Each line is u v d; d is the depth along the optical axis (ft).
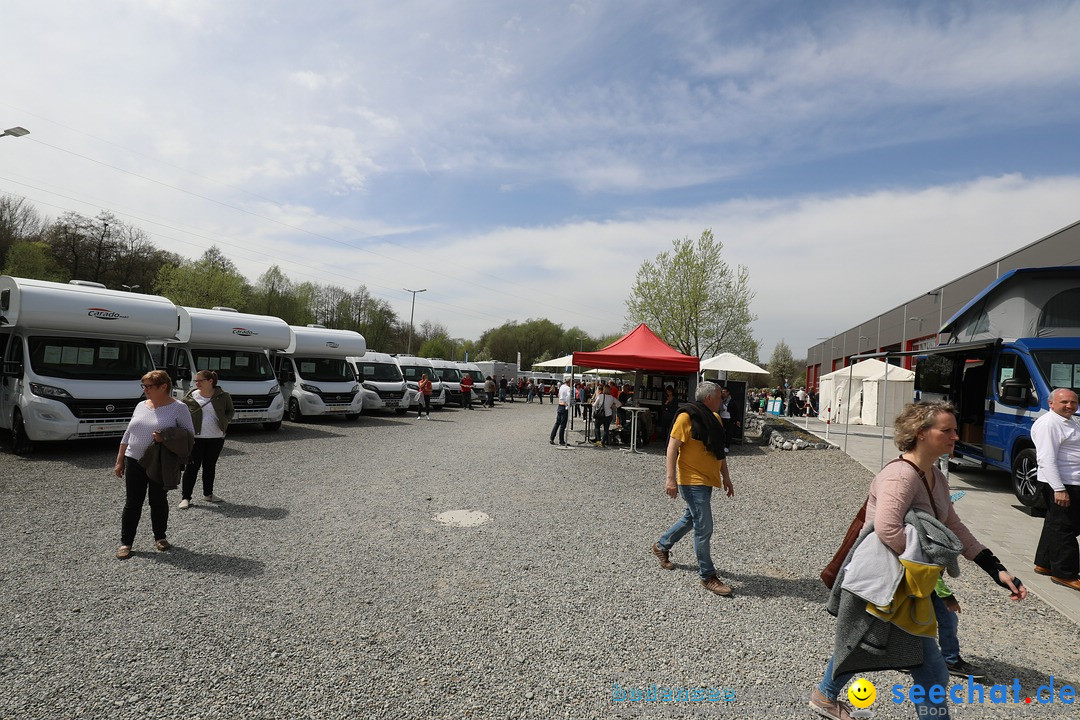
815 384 197.77
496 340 274.57
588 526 22.47
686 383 54.54
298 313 192.54
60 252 160.35
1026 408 28.25
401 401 70.03
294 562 17.44
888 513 9.27
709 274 102.27
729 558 19.19
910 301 103.40
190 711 10.08
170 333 39.24
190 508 23.26
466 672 11.63
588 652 12.62
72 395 33.55
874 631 9.42
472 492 27.68
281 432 48.03
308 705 10.36
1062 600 16.35
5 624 13.03
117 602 14.34
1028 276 31.35
